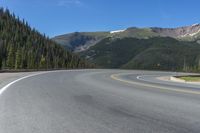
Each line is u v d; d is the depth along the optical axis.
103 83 23.86
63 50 179.62
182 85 24.20
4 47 134.25
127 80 29.42
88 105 11.68
